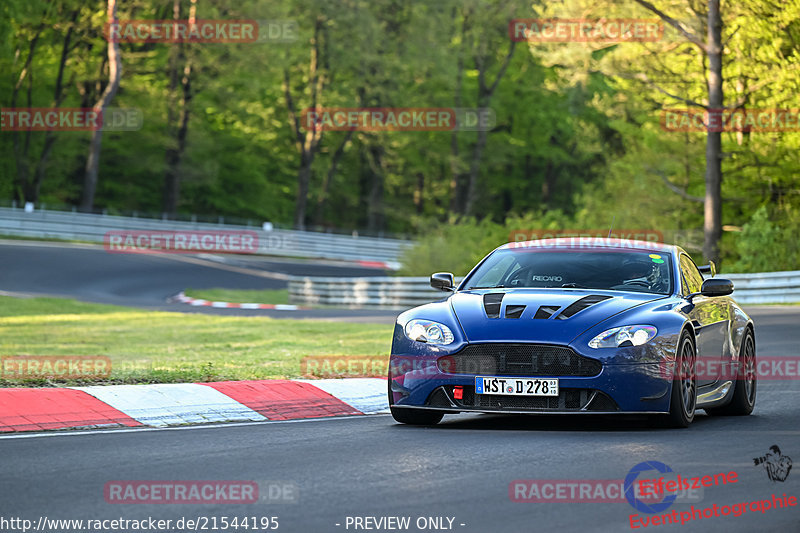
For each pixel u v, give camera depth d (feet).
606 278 114.32
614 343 100.22
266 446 92.17
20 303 344.28
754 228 401.08
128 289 468.34
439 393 103.60
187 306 387.34
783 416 118.01
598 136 536.83
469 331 103.19
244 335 232.12
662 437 97.50
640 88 468.75
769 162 437.17
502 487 73.10
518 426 106.63
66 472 78.69
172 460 84.38
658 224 467.93
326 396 126.00
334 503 67.92
